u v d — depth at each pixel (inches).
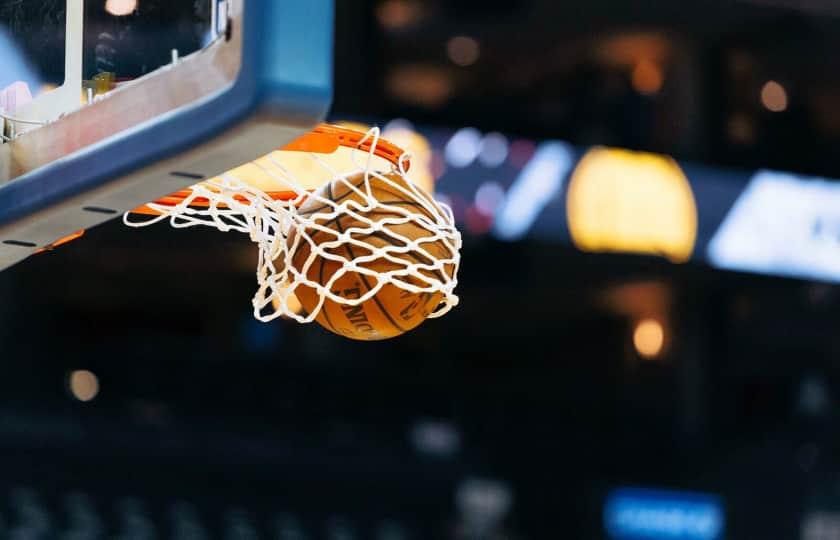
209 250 420.8
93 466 401.4
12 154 77.9
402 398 457.1
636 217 401.7
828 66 472.7
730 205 412.2
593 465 458.9
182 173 66.7
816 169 476.4
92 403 417.7
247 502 416.5
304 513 421.7
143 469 407.5
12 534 377.4
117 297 442.9
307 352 448.5
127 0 71.4
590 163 400.8
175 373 430.6
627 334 494.0
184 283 444.1
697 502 460.8
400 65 457.1
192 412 425.7
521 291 468.8
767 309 488.1
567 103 464.8
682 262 419.8
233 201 83.3
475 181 390.9
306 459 428.8
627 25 449.7
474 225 389.1
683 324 476.1
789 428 489.7
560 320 494.3
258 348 443.5
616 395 490.9
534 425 469.7
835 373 501.0
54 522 385.7
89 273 434.9
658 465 464.1
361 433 444.5
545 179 397.1
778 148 474.0
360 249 79.4
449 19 446.3
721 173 414.6
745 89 470.0
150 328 446.6
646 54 463.2
